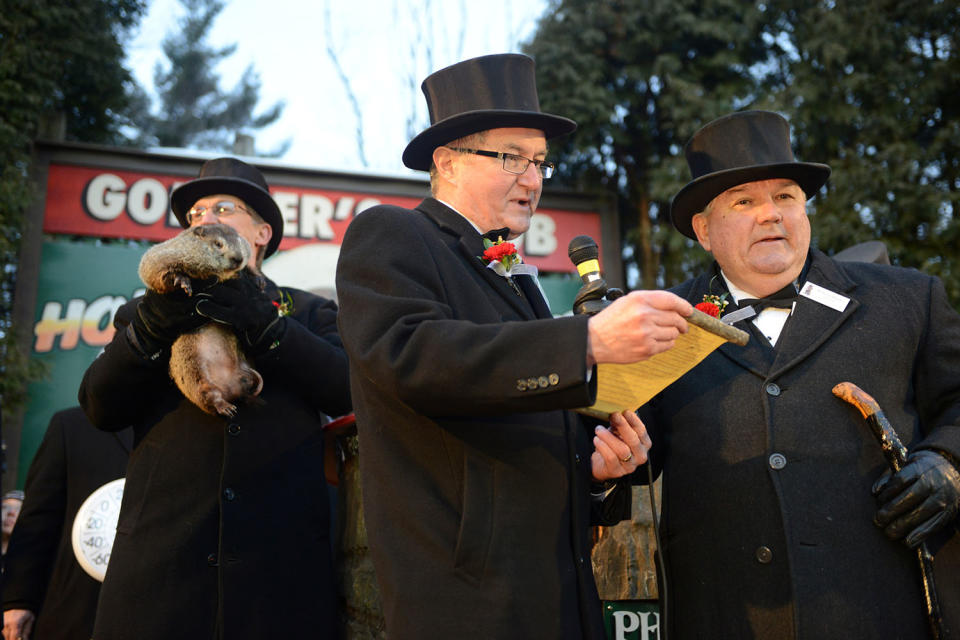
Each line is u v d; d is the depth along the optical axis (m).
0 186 6.44
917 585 2.15
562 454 1.90
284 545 2.57
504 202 2.20
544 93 8.65
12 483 6.27
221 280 2.65
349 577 2.86
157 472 2.57
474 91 2.21
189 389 2.58
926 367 2.39
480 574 1.73
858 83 7.66
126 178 7.20
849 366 2.33
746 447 2.30
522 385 1.60
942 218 7.30
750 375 2.39
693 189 2.57
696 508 2.34
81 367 6.68
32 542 3.62
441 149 2.26
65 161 7.07
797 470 2.22
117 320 2.98
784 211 2.50
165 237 7.20
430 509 1.81
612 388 1.76
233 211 3.41
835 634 2.06
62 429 3.77
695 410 2.42
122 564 2.46
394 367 1.70
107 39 8.28
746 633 2.17
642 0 8.52
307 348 2.79
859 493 2.20
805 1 8.32
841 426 2.26
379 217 2.00
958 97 7.76
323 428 2.97
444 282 1.97
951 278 7.06
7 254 6.57
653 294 1.61
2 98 6.88
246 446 2.61
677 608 2.35
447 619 1.71
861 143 7.84
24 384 6.39
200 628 2.40
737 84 8.48
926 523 2.07
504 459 1.83
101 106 8.57
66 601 3.43
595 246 2.08
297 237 7.46
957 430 2.18
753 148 2.51
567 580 1.79
